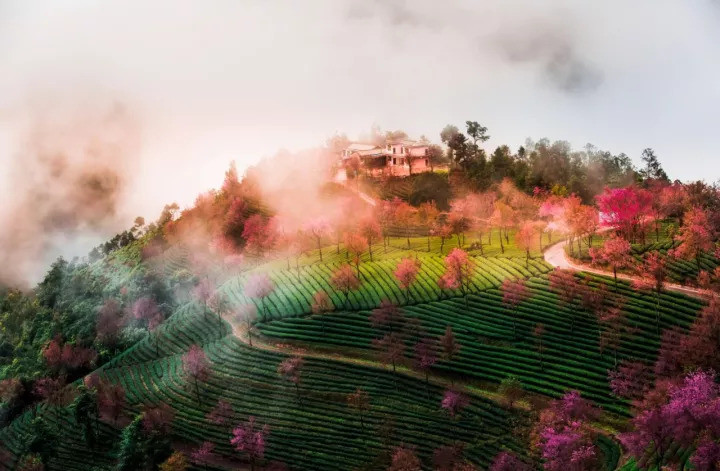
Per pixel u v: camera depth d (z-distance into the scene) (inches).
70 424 5142.7
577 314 4886.8
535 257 5792.3
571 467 3184.1
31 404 5816.9
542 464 3560.5
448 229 6235.2
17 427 5388.8
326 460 4084.6
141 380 5413.4
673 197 6097.4
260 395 4739.2
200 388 4995.1
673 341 4362.7
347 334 5191.9
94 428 4820.4
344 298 5620.1
